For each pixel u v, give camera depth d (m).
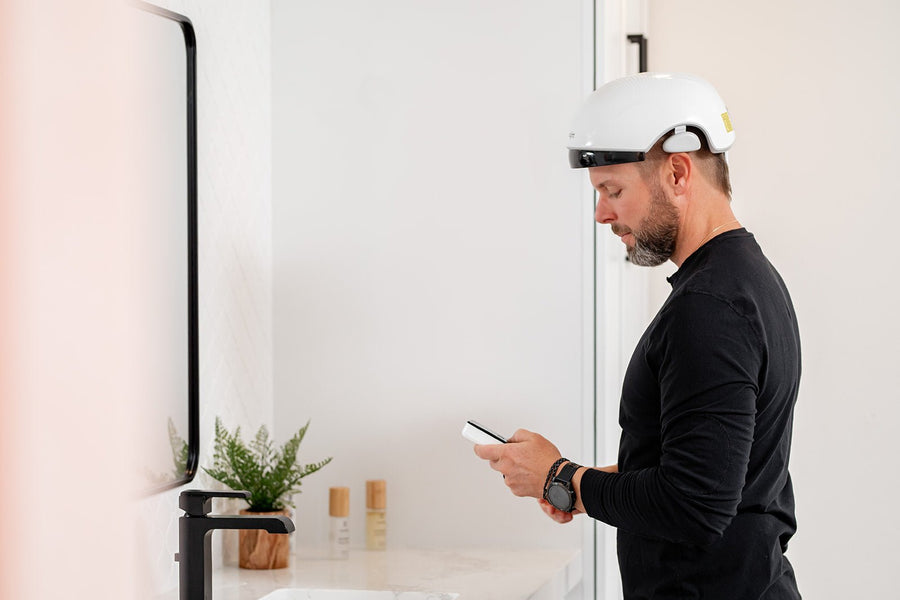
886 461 2.39
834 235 2.42
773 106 2.45
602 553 1.92
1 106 0.10
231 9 1.77
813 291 2.43
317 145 1.95
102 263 0.11
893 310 2.39
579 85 1.88
